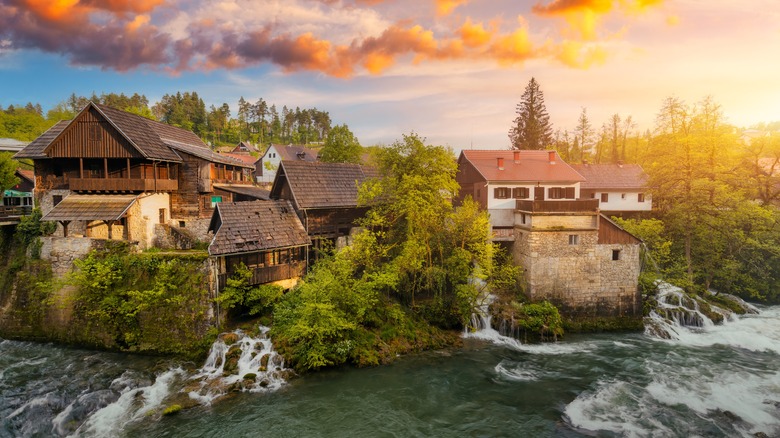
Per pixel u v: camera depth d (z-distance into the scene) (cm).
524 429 1719
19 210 3130
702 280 3597
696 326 2945
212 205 3641
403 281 2859
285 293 2777
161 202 3331
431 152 2825
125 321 2430
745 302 3391
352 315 2456
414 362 2362
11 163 3494
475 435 1681
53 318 2566
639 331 2911
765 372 2209
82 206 2888
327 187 3303
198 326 2384
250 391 1991
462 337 2719
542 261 2978
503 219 3594
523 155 4112
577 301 3005
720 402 1883
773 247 3372
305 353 2223
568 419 1783
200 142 4319
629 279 3031
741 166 3784
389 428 1733
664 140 4059
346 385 2083
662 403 1886
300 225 2998
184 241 3272
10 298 2695
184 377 2112
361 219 3188
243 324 2467
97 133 3075
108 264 2462
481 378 2177
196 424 1736
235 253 2483
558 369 2283
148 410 1814
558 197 3675
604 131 7356
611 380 2138
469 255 2781
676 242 3584
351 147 5397
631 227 3428
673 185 3406
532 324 2711
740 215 3334
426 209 2667
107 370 2188
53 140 3030
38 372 2158
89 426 1705
